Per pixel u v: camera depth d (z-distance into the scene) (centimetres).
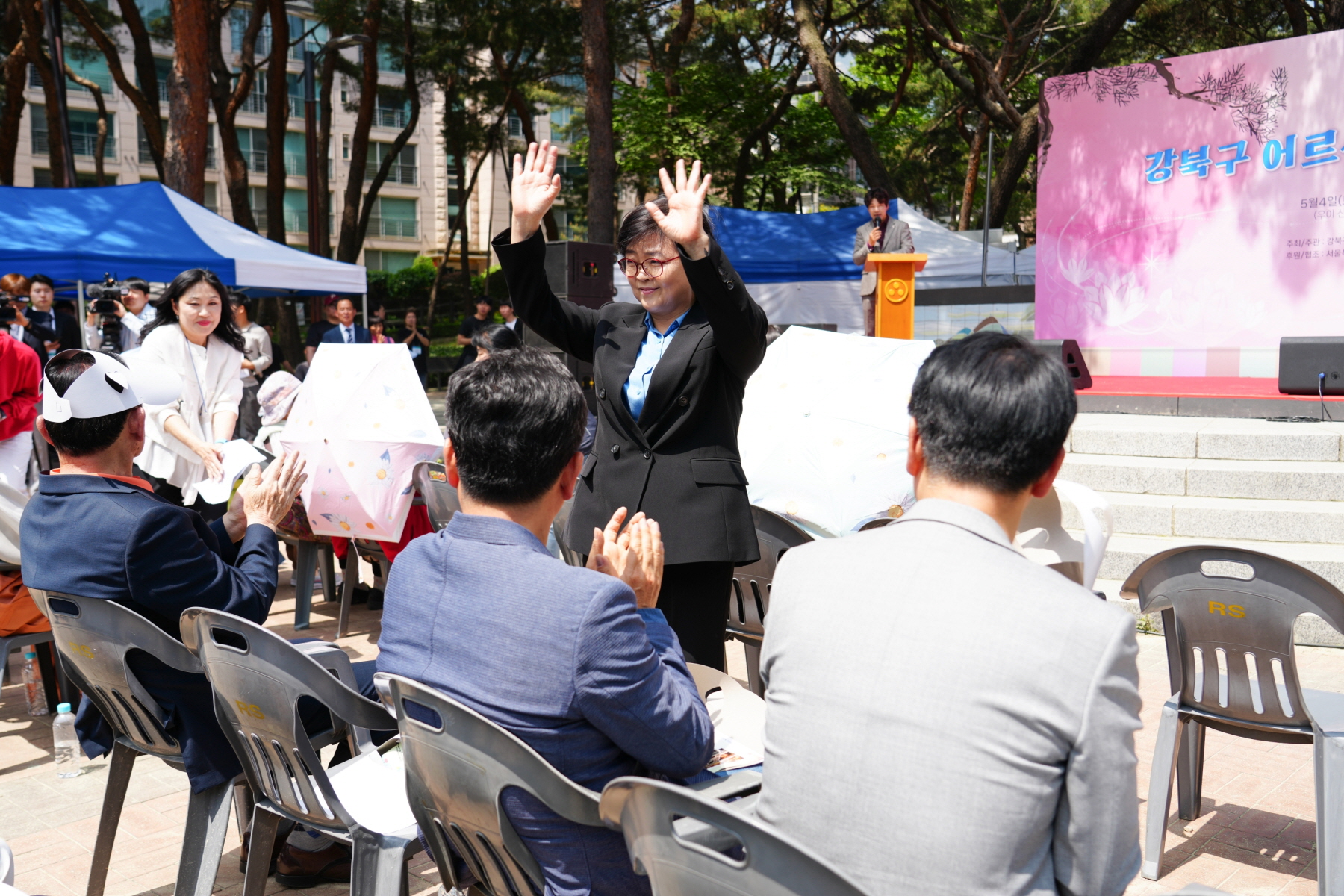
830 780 136
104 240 1011
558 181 285
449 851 195
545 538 192
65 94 1545
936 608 136
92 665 256
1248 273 946
